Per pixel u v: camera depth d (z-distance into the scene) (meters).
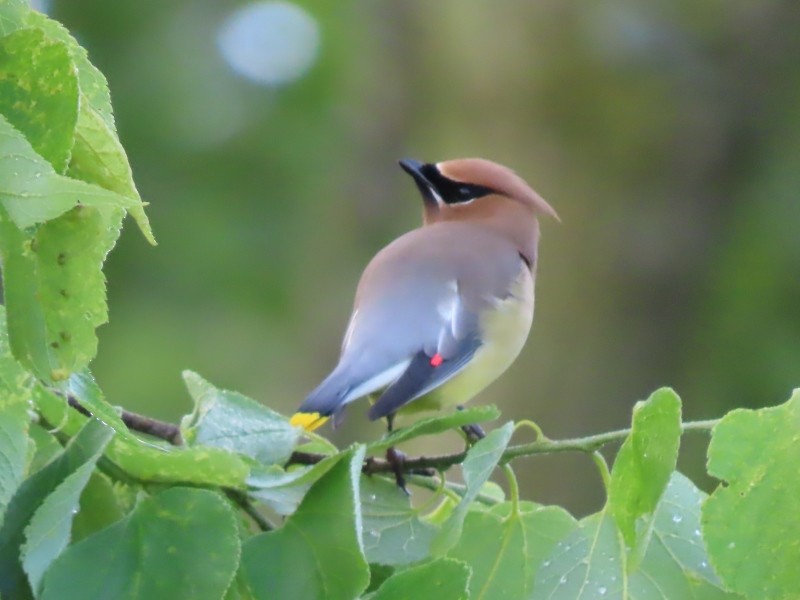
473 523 3.99
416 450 12.45
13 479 3.05
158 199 13.90
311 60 15.25
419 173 8.38
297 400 14.26
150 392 13.43
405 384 6.64
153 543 3.08
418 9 15.64
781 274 14.48
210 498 3.12
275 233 14.39
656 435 3.54
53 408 3.37
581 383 14.22
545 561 3.77
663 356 14.33
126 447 3.26
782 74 15.14
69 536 3.11
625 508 3.60
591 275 14.62
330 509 3.25
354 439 14.51
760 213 14.72
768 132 15.00
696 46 15.20
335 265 14.80
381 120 15.39
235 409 4.33
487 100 15.24
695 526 3.79
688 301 14.55
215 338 13.88
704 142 14.92
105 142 3.05
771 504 3.46
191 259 13.85
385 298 7.16
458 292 7.26
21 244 2.92
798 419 3.44
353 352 6.79
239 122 14.51
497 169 8.34
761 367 14.06
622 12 15.19
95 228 2.95
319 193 14.76
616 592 3.69
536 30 15.20
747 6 15.19
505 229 7.96
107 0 14.18
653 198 14.88
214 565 3.07
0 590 3.07
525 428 13.97
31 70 2.92
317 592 3.19
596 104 15.07
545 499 13.50
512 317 7.41
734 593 3.69
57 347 2.95
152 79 14.18
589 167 14.91
